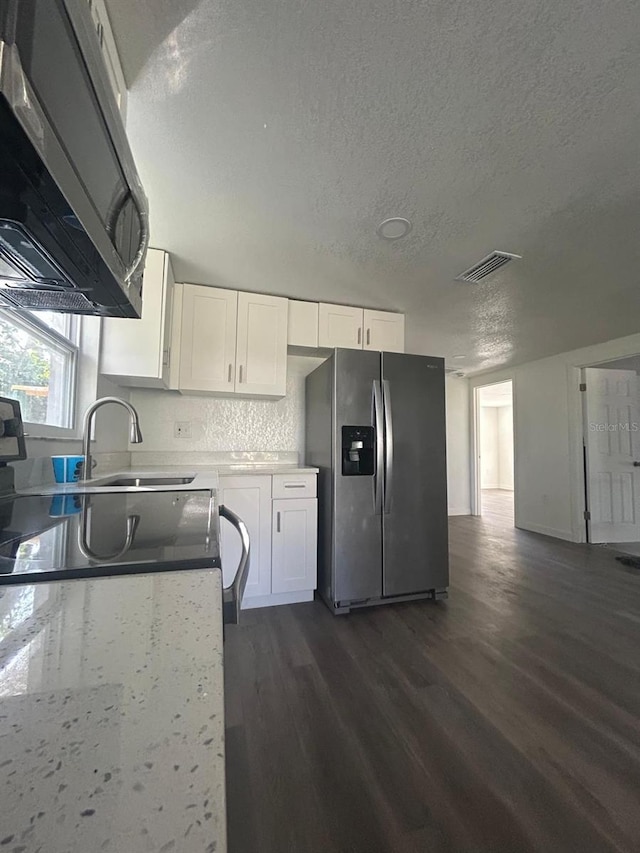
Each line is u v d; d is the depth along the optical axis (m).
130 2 0.98
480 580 2.98
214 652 0.36
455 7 0.99
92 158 0.70
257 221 1.90
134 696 0.29
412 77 1.17
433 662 1.82
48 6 0.52
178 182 1.64
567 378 4.33
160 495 1.29
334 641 2.02
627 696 1.59
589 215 1.83
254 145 1.44
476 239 2.04
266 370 2.70
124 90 1.20
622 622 2.25
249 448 3.00
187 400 2.87
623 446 4.30
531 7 0.99
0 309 1.40
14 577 0.53
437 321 3.29
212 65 1.14
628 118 1.31
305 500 2.54
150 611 0.44
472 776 1.20
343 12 1.00
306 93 1.23
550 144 1.42
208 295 2.60
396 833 1.03
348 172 1.57
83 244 0.74
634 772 1.22
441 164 1.52
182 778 0.22
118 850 0.18
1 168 0.54
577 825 1.05
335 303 2.90
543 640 2.04
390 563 2.49
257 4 0.98
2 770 0.22
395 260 2.26
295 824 1.05
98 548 0.66
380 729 1.39
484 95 1.23
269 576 2.45
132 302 1.08
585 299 2.81
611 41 1.06
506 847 0.99
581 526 4.16
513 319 3.23
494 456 10.20
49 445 1.68
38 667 0.32
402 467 2.55
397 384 2.58
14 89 0.44
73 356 2.02
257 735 1.36
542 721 1.44
